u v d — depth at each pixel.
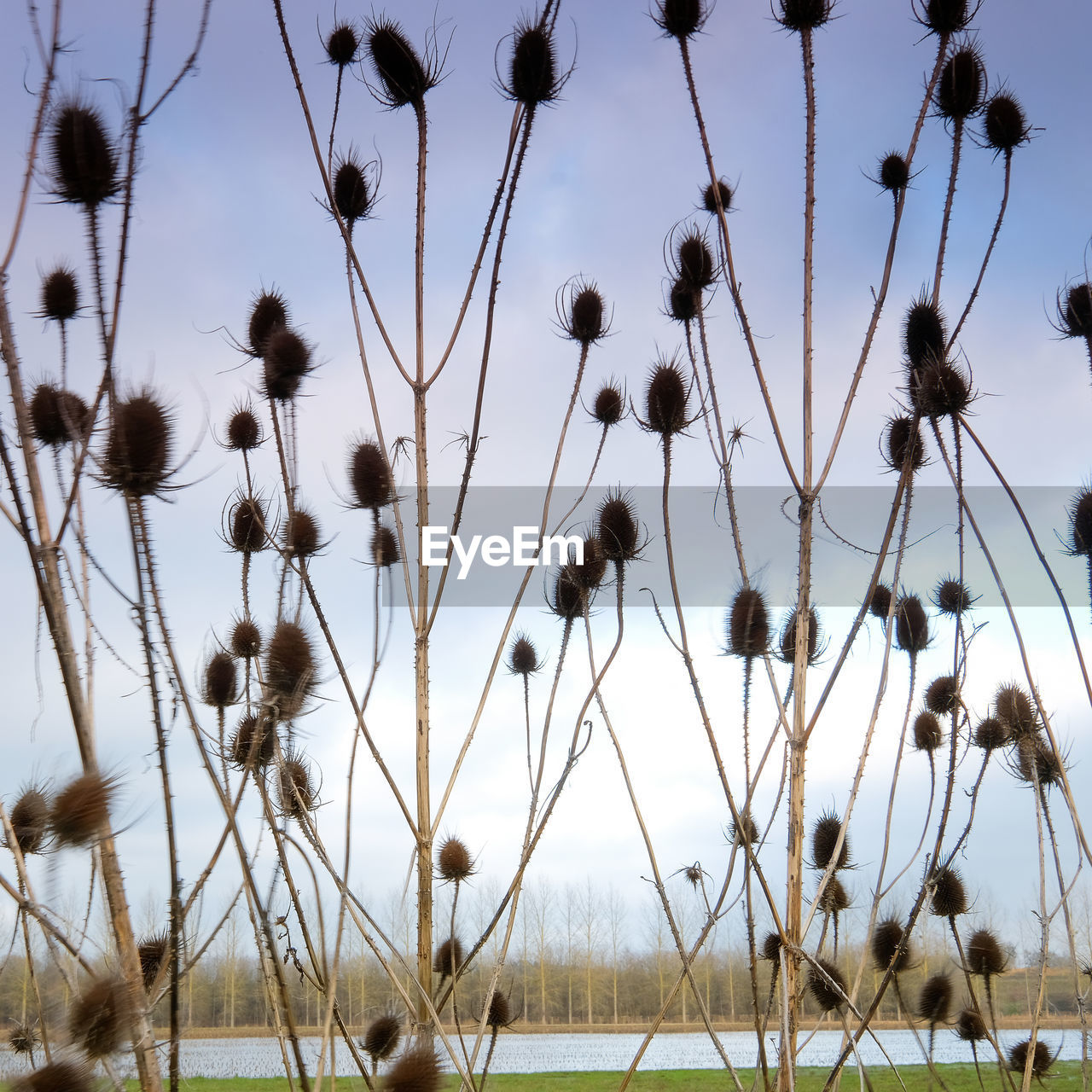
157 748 1.04
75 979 0.97
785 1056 1.24
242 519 1.35
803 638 1.31
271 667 1.14
